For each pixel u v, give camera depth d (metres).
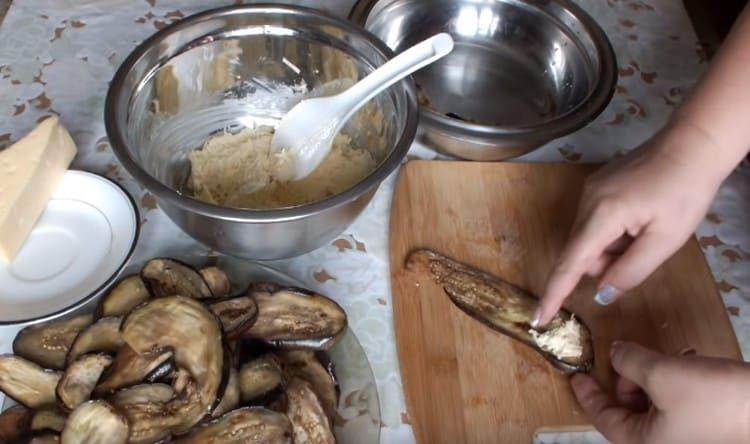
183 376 0.54
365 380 0.61
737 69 0.63
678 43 0.89
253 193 0.70
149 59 0.66
